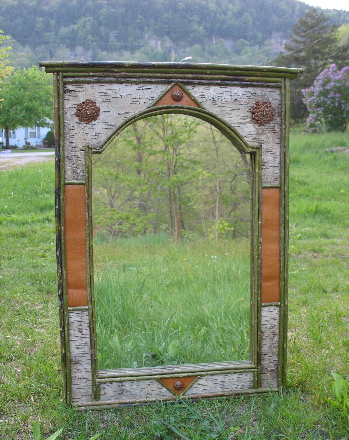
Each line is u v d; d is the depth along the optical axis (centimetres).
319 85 1614
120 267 325
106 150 277
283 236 263
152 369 264
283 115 255
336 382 259
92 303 251
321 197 984
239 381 269
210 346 304
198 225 326
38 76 2908
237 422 247
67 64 233
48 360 312
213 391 267
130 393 260
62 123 238
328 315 396
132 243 325
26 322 379
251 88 252
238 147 263
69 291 249
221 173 306
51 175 1115
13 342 339
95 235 317
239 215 317
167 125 289
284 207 261
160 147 295
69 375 254
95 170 282
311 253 632
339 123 1614
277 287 267
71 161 242
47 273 508
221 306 327
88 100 240
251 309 271
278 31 5625
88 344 253
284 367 271
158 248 329
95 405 256
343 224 812
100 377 256
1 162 1393
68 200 244
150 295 327
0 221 801
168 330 313
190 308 327
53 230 738
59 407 254
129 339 302
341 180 1089
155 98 243
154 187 303
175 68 242
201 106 248
